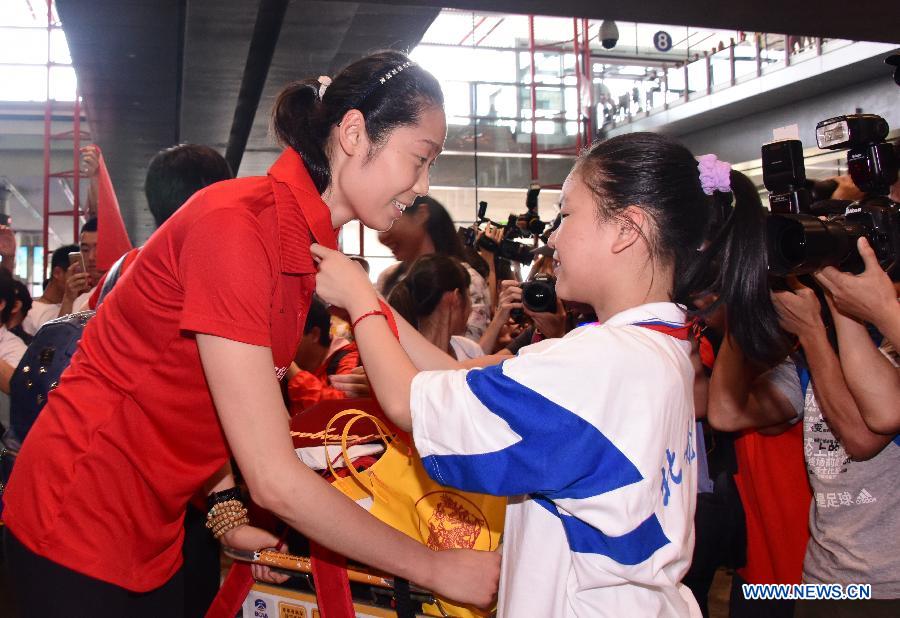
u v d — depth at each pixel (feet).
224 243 3.68
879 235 4.84
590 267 3.90
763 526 6.57
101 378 4.17
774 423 6.28
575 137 39.37
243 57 23.80
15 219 55.62
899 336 4.61
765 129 39.01
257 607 4.97
